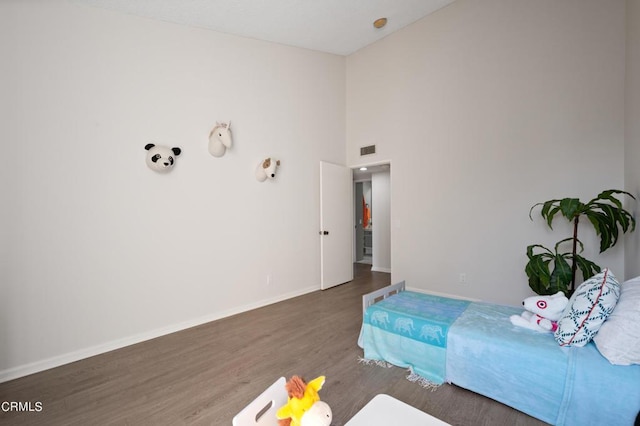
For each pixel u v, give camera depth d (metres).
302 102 4.24
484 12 3.40
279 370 2.24
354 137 4.82
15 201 2.22
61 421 1.74
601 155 2.73
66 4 2.43
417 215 4.06
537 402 1.63
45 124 2.34
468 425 1.62
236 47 3.51
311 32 3.75
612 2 2.65
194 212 3.15
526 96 3.14
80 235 2.50
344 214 4.84
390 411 1.15
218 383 2.09
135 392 2.00
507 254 3.31
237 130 3.51
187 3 2.76
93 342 2.55
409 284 4.17
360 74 4.71
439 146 3.82
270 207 3.85
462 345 1.91
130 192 2.75
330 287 4.59
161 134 2.93
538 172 3.08
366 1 3.27
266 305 3.78
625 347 1.41
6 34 2.18
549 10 2.98
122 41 2.70
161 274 2.93
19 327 2.24
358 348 2.57
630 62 2.45
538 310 1.89
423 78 3.95
